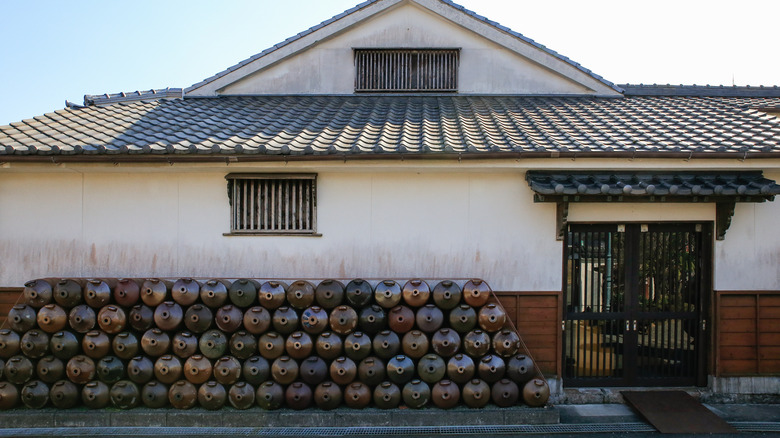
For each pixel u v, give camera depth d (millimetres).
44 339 5789
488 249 6625
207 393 5734
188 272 6609
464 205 6617
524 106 8773
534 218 6602
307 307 5965
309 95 9727
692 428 5656
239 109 8570
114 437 5508
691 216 6652
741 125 7188
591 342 6750
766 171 6379
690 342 6781
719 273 6648
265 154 6016
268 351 5820
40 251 6594
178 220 6605
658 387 6742
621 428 5754
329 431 5645
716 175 6312
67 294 5836
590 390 6633
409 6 9672
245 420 5742
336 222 6621
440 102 9133
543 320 6613
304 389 5766
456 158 6016
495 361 5840
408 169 6359
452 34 9695
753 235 6688
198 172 6562
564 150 5977
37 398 5742
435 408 5812
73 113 7898
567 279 6738
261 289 5934
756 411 6297
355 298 5934
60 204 6590
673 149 6051
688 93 9977
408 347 5848
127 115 7848
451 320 5949
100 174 6594
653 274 6781
